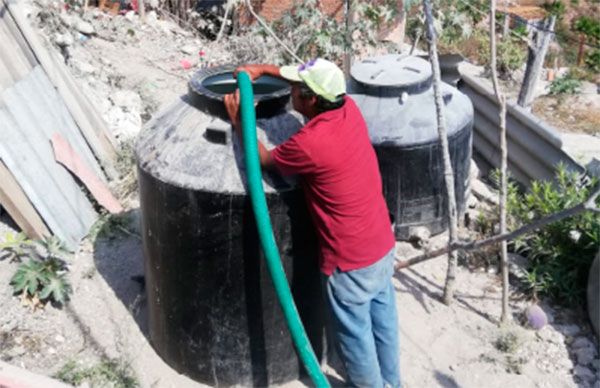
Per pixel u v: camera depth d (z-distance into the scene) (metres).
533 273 4.14
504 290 3.86
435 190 4.58
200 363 3.34
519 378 3.56
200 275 3.09
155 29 8.05
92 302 3.94
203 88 3.16
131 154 5.23
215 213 2.94
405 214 4.62
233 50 7.61
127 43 7.47
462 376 3.57
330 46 6.39
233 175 2.94
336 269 2.95
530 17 15.15
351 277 2.94
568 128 8.77
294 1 7.41
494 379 3.55
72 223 4.43
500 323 3.93
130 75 6.64
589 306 3.94
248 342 3.23
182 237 3.05
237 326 3.18
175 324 3.31
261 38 7.20
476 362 3.66
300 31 6.68
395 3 6.82
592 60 13.32
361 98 4.57
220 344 3.24
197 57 7.55
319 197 2.85
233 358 3.28
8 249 4.20
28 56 4.77
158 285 3.30
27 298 3.83
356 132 2.87
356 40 6.65
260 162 2.87
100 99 5.88
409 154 4.41
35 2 6.44
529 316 3.91
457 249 3.68
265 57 6.96
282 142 3.05
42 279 3.82
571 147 7.80
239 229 2.96
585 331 3.92
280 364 3.33
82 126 5.00
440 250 3.75
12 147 4.23
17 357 3.50
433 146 4.42
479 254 4.52
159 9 8.59
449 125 4.50
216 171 2.95
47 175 4.40
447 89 4.78
